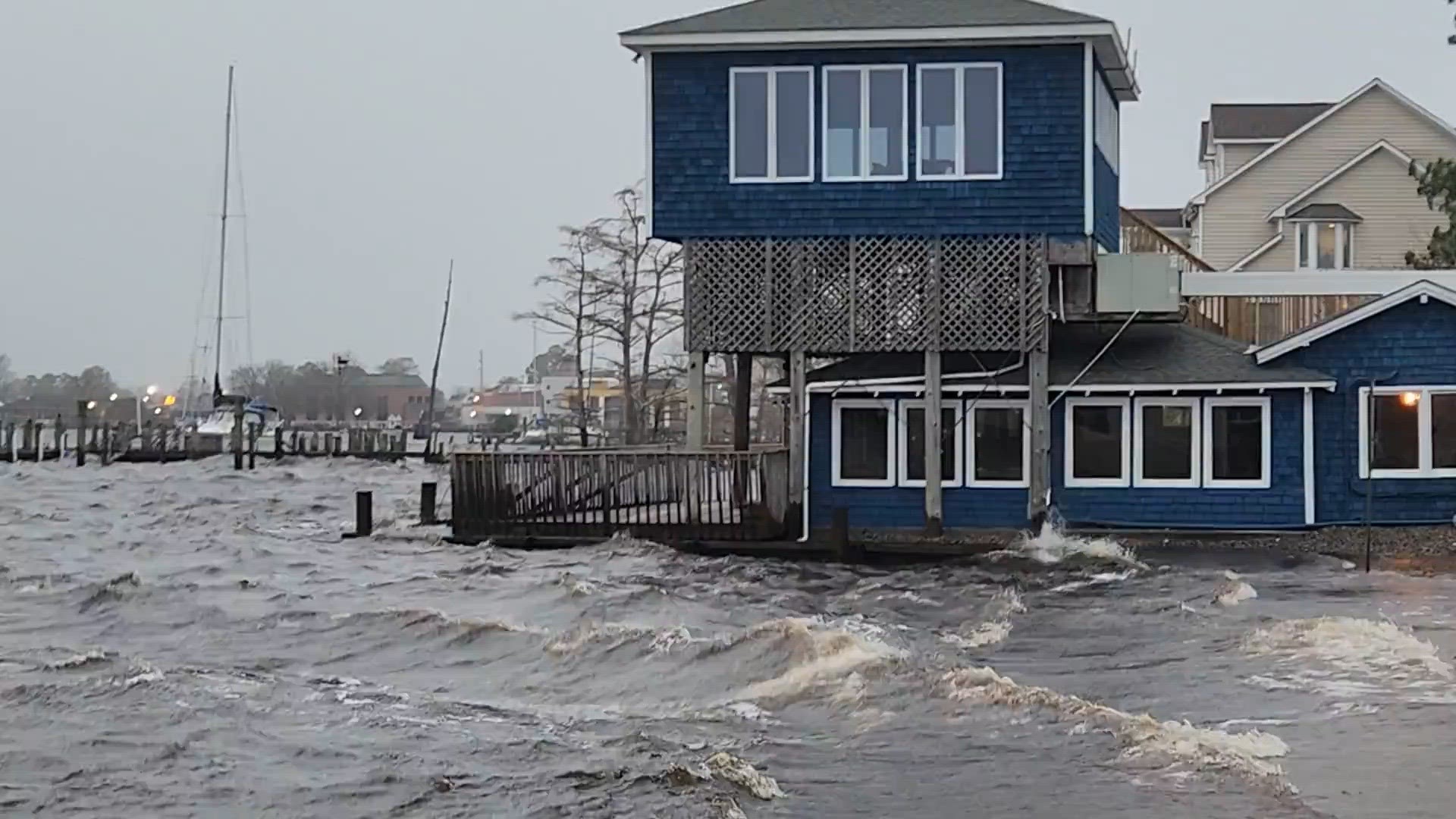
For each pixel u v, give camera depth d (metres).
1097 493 26.08
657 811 10.46
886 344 25.52
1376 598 19.17
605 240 54.62
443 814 10.66
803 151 25.70
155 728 13.30
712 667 15.34
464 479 27.08
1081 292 25.69
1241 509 25.67
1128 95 29.23
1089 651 15.90
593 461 26.45
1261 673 14.42
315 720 13.61
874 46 25.41
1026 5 26.12
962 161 25.45
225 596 21.70
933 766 11.46
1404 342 25.33
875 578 22.39
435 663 16.59
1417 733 12.01
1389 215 48.19
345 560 25.91
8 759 12.27
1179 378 25.48
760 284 25.77
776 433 59.38
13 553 28.34
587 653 16.39
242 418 69.69
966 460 26.33
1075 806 10.33
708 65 25.83
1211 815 10.04
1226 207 50.38
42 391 151.75
